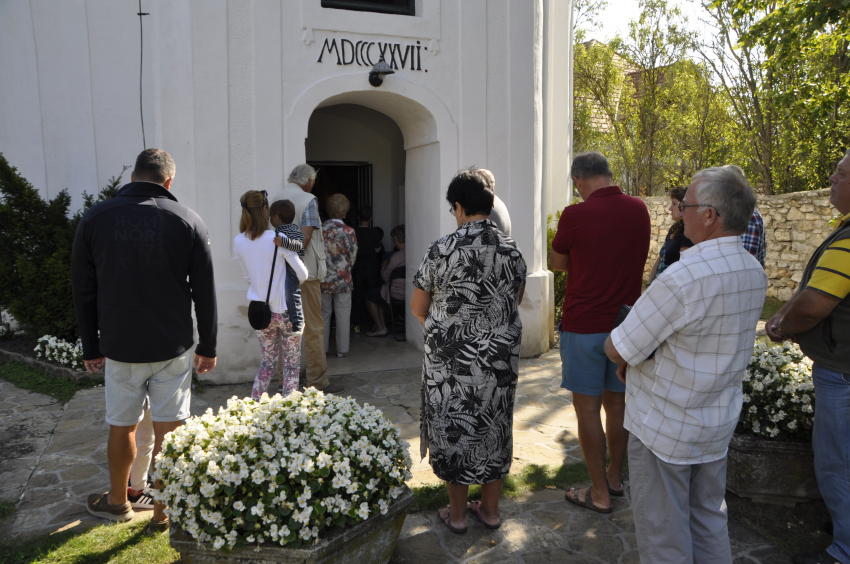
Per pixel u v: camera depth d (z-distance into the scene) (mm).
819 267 2674
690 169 14664
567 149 9008
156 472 2623
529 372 6082
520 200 6492
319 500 2430
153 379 3010
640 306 2279
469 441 2891
